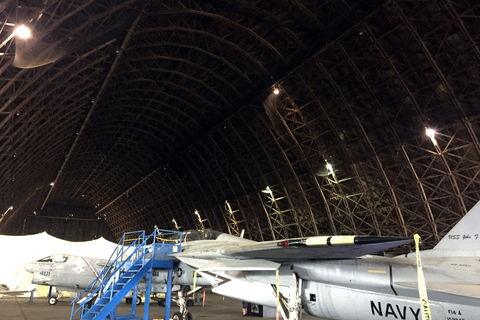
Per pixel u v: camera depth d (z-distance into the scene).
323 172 30.52
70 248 31.39
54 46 19.14
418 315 8.62
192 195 49.91
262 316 18.11
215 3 24.16
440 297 8.09
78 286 19.81
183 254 12.87
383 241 7.03
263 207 37.53
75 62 23.64
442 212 24.31
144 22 23.89
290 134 30.58
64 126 36.16
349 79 25.23
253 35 25.73
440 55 21.02
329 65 25.64
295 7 23.00
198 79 32.22
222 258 11.33
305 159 30.92
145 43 26.64
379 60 23.12
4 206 45.88
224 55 29.44
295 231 35.22
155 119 40.75
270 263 10.34
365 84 24.45
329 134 29.17
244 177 39.62
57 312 18.84
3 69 18.23
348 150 28.25
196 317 18.05
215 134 38.75
